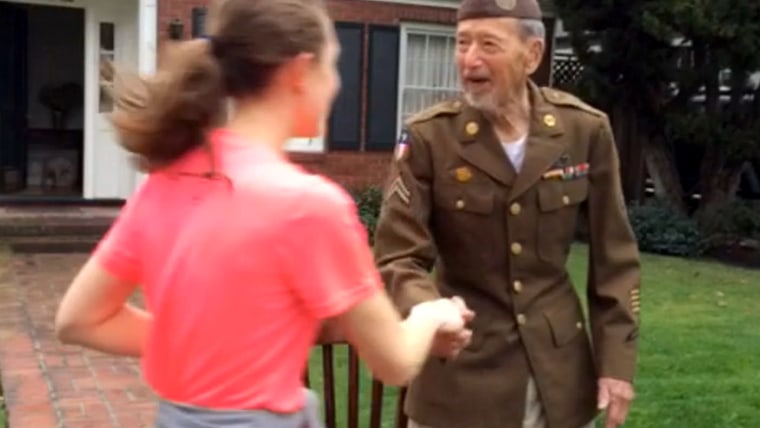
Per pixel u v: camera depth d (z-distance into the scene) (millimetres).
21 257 8836
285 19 1284
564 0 11070
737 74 10828
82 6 10727
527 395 2176
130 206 1374
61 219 9766
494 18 2051
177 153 1311
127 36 10906
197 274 1254
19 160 11703
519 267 2172
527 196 2148
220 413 1254
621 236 2260
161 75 1317
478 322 2186
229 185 1264
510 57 2068
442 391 2188
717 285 8758
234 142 1301
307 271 1248
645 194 12664
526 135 2168
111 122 1333
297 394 1302
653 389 5039
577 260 9164
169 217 1310
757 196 12938
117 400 4680
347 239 1274
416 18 11656
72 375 5082
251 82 1296
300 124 1338
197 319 1252
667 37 10031
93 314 1396
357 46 11383
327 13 1376
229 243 1241
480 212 2150
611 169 2246
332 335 1485
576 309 2266
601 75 11219
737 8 9812
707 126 10742
